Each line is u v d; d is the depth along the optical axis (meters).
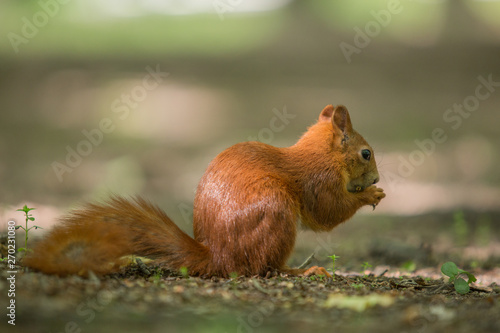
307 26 43.06
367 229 12.78
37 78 28.84
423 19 42.44
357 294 5.79
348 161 7.53
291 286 6.02
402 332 4.45
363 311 5.02
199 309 4.83
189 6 50.84
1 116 23.20
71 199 13.59
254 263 6.42
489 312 5.07
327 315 4.88
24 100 25.33
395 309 5.12
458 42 37.12
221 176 6.67
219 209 6.51
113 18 48.03
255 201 6.45
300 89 28.94
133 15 49.44
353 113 25.06
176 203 14.29
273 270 6.49
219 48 38.81
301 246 11.12
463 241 11.31
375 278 7.18
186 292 5.37
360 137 7.77
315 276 6.66
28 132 21.39
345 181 7.50
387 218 13.90
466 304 5.51
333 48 37.81
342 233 12.48
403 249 10.23
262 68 33.50
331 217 7.34
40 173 16.38
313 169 7.21
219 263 6.42
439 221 13.38
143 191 15.23
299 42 39.69
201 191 6.78
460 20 40.81
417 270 9.15
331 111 8.39
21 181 15.35
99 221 6.15
